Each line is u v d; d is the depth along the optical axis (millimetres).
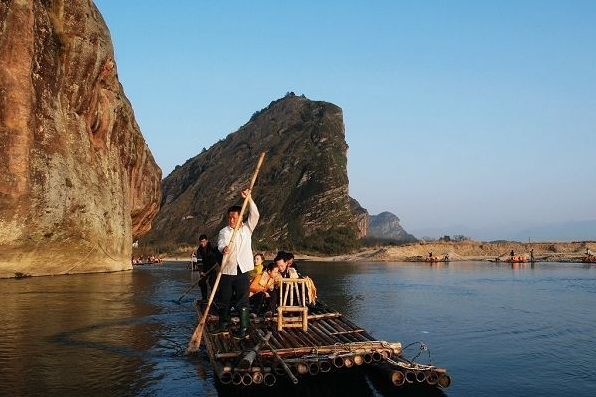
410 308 15602
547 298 18578
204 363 8117
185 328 11250
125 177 35781
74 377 7312
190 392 6668
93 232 28234
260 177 118812
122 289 20219
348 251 94562
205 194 125000
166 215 124750
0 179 21125
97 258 29703
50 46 24234
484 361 8617
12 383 6996
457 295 19703
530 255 59938
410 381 6719
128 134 36094
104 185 30391
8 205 21688
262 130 141000
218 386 6914
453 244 76062
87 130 28750
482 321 12961
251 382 6418
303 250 95812
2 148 21234
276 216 105562
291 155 120438
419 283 26172
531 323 12641
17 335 10289
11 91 21266
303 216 102938
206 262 12469
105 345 9422
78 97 27500
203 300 12391
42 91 23594
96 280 24281
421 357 8938
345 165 119000
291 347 7309
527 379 7512
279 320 8477
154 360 8305
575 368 8156
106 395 6531
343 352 7000
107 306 14852
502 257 62406
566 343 10172
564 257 58781
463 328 11906
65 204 25016
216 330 8258
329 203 105438
